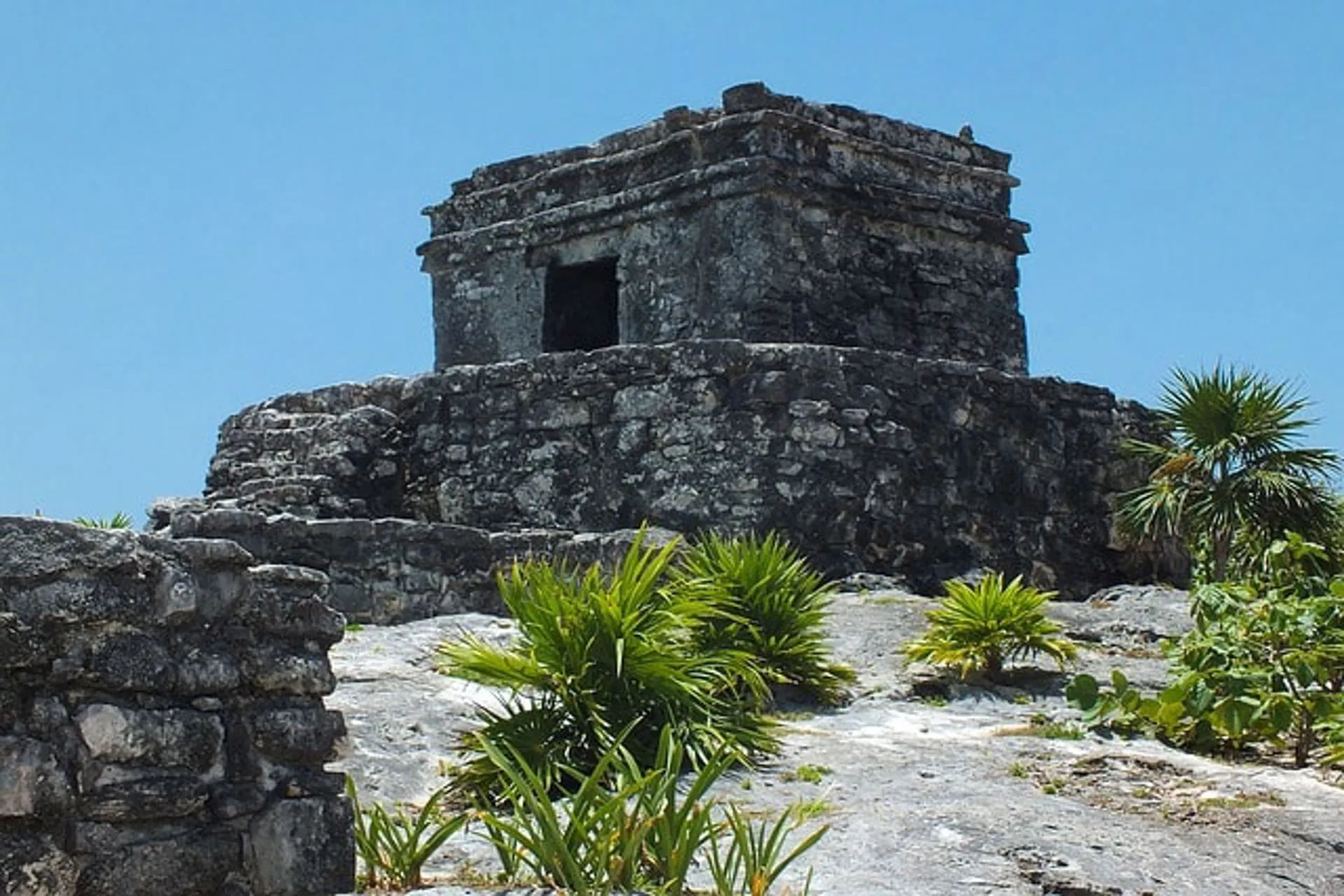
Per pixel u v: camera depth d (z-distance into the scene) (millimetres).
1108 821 8867
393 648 11883
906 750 10281
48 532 6656
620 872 7094
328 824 7289
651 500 17000
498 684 9633
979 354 20875
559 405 17734
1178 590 17922
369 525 14422
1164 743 10844
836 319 19609
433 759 9742
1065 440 18688
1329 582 13602
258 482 18344
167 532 15016
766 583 11773
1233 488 18031
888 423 17094
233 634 7207
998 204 21594
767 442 16578
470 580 14766
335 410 19594
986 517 17812
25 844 6414
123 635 6805
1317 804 9375
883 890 7617
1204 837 8734
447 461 18469
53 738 6547
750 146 19359
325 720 7398
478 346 21656
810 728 10906
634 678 9594
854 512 16688
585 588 9992
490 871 7746
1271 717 10336
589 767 9266
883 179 20391
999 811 8844
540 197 21422
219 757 7039
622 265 20312
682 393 17000
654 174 20266
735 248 19203
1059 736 10797
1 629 6414
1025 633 12320
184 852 6840
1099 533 18812
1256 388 18516
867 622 13867
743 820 8141
